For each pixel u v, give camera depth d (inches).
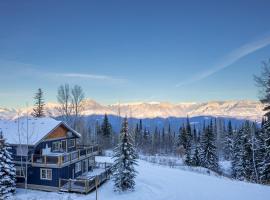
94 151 1611.7
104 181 1382.9
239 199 1111.0
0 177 1080.8
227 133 3570.4
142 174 1596.9
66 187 1200.2
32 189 1226.0
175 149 3885.3
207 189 1275.8
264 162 1753.2
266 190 1263.5
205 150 2568.9
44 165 1209.4
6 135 1261.1
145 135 4279.0
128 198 1130.7
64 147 1480.1
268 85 1320.1
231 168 2422.5
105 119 3358.8
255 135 2190.0
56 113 2755.9
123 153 1221.7
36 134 1257.4
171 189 1272.1
